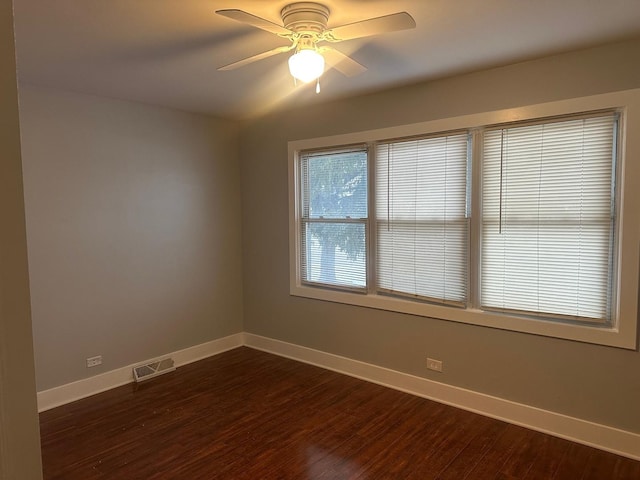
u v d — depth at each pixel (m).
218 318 4.57
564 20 2.21
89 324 3.56
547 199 2.87
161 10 2.04
